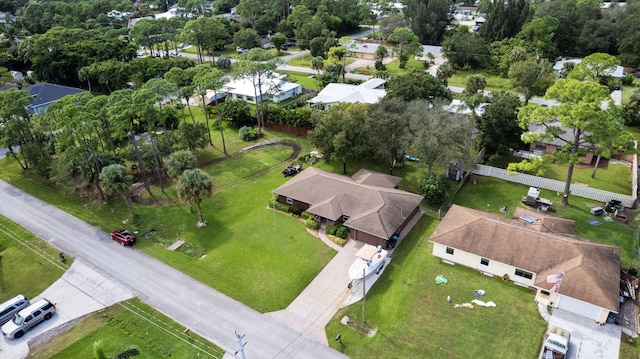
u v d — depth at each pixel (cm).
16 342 3747
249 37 14438
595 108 4603
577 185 5725
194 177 4994
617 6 13600
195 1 18838
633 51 10956
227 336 3725
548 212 5331
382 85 10188
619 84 10144
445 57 12469
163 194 6134
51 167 6291
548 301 3906
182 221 5456
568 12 12788
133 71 10425
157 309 4050
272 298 4134
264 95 9412
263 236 5075
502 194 5819
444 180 5612
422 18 14675
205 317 3938
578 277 3753
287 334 3719
